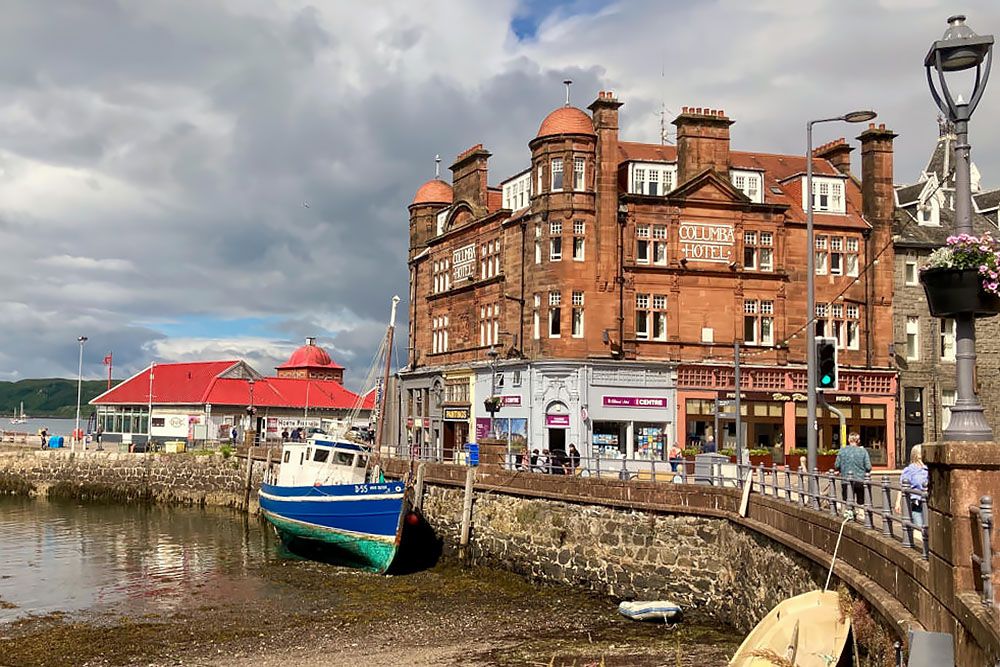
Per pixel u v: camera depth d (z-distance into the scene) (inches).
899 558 545.0
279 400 3287.4
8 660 938.1
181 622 1104.2
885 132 1919.3
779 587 875.4
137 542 1822.1
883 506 660.7
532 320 1793.8
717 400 1550.2
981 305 466.3
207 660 931.3
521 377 1797.5
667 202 1808.6
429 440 2183.8
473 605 1176.2
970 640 414.3
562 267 1759.4
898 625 506.0
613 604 1165.1
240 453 2551.7
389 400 2509.8
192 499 2583.7
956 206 489.1
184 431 3129.9
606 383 1742.1
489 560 1421.0
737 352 1337.4
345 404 3437.5
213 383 3198.8
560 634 1011.3
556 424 1739.7
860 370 1844.2
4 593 1293.1
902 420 1887.3
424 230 2402.8
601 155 1777.8
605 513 1239.5
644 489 1192.8
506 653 932.0
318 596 1254.9
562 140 1774.1
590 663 874.8
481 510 1454.2
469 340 2071.9
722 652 903.1
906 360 1908.2
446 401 2096.5
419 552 1566.2
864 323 1891.0
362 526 1469.0
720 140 1856.5
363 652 952.3
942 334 1940.2
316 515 1545.3
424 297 2325.3
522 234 1840.6
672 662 866.1
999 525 437.1
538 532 1334.9
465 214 2150.6
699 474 1328.7
